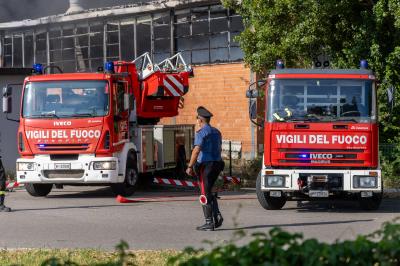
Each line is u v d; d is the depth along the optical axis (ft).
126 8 156.46
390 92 77.87
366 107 73.67
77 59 169.17
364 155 73.15
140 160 96.32
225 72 140.46
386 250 22.22
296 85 74.08
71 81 87.81
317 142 73.20
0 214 74.79
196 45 146.00
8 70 115.14
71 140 86.79
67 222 68.33
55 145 86.99
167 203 85.35
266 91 74.74
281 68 78.18
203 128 61.46
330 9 101.40
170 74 104.78
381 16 101.76
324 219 69.92
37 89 88.48
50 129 87.20
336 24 105.09
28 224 67.00
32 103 88.38
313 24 102.06
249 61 108.37
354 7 105.81
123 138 90.48
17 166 88.33
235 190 102.22
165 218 70.95
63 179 87.10
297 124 73.41
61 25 171.63
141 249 51.52
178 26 149.28
